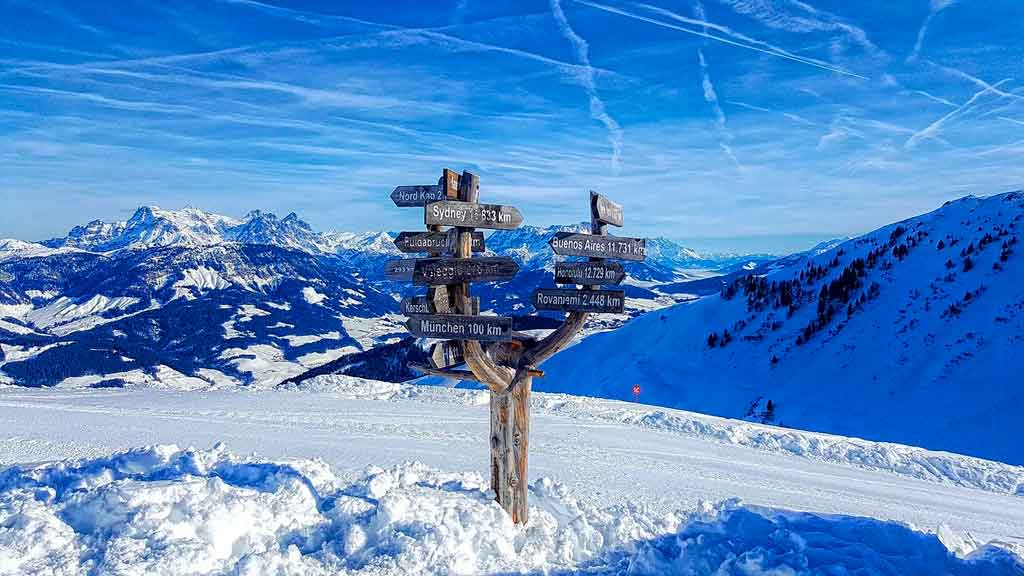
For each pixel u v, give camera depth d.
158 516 5.81
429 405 20.14
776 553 5.77
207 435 14.18
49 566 5.14
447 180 6.50
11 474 7.44
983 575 5.71
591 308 6.89
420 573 5.73
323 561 5.79
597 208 7.12
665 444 16.50
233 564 5.53
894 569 5.58
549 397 23.22
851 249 120.31
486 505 6.96
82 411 17.72
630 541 7.02
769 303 96.06
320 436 14.47
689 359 85.62
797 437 18.08
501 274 6.47
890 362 69.88
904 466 16.34
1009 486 15.25
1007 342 66.38
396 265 7.05
